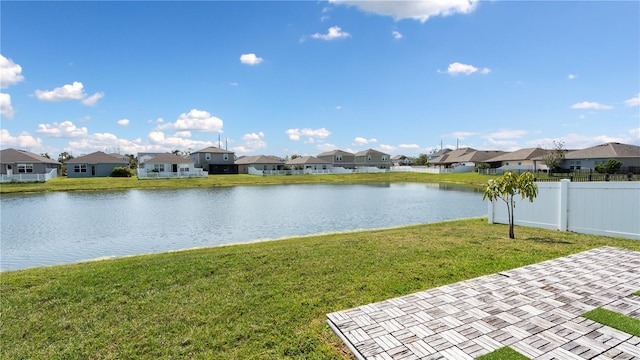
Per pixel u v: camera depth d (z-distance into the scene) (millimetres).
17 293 4859
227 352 3268
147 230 13359
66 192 30109
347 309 4047
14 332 3764
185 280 5246
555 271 5129
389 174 53969
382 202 22156
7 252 10281
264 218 15914
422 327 3475
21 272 6465
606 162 33594
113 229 13609
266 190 33062
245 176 48938
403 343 3174
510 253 6312
